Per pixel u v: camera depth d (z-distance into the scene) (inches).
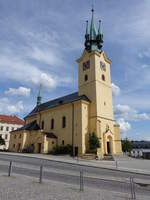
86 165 1066.1
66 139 1923.0
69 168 876.0
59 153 1822.1
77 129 1825.8
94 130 1798.7
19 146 2174.0
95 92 1900.8
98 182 571.2
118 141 2021.4
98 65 2036.2
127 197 394.6
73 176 644.1
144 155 2106.3
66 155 1743.4
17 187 423.5
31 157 1350.9
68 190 422.3
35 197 353.4
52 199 345.1
